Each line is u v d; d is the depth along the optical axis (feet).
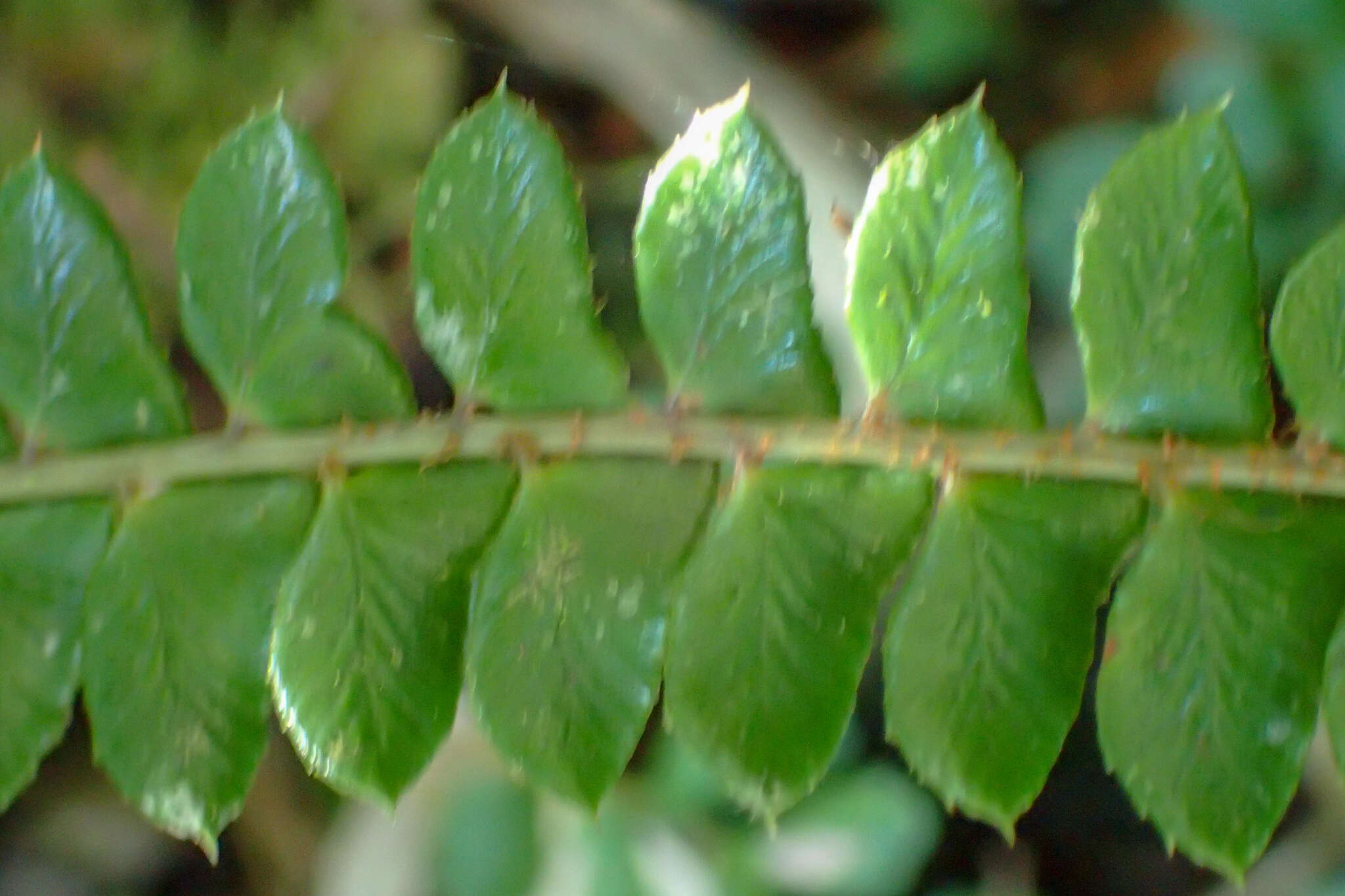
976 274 0.79
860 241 0.80
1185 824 0.80
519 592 0.79
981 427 0.80
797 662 0.79
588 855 0.95
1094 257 0.80
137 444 0.79
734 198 0.79
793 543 0.79
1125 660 0.80
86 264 0.79
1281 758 0.80
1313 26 0.96
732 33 1.12
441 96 1.07
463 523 0.79
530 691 0.79
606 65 1.07
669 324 0.79
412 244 0.79
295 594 0.79
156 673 0.79
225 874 0.99
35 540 0.79
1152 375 0.80
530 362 0.79
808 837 0.96
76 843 0.98
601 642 0.79
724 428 0.79
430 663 0.79
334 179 0.79
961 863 1.00
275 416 0.79
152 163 1.01
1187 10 1.01
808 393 0.79
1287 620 0.80
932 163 0.79
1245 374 0.80
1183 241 0.79
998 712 0.79
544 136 0.79
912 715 0.80
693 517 0.79
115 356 0.79
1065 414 0.98
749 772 0.79
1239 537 0.80
